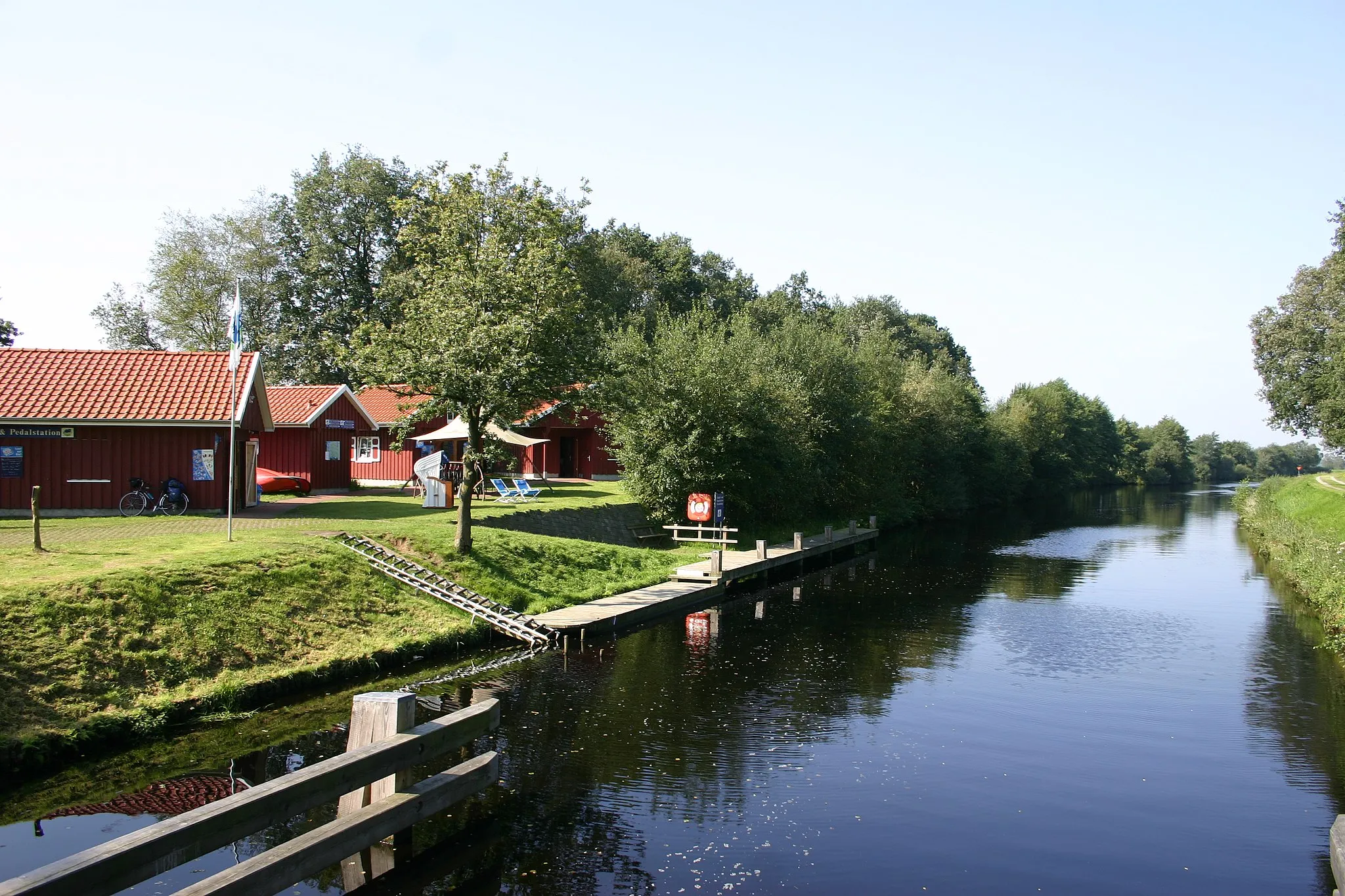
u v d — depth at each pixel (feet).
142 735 40.34
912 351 305.53
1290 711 49.65
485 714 34.24
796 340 155.02
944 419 193.16
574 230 78.02
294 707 45.44
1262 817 35.50
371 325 71.26
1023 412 268.00
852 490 160.45
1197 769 40.65
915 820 34.30
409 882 28.68
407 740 29.73
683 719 45.78
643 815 34.01
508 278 69.15
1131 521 191.52
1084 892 29.01
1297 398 141.18
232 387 63.10
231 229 169.68
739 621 73.46
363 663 51.62
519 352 67.92
